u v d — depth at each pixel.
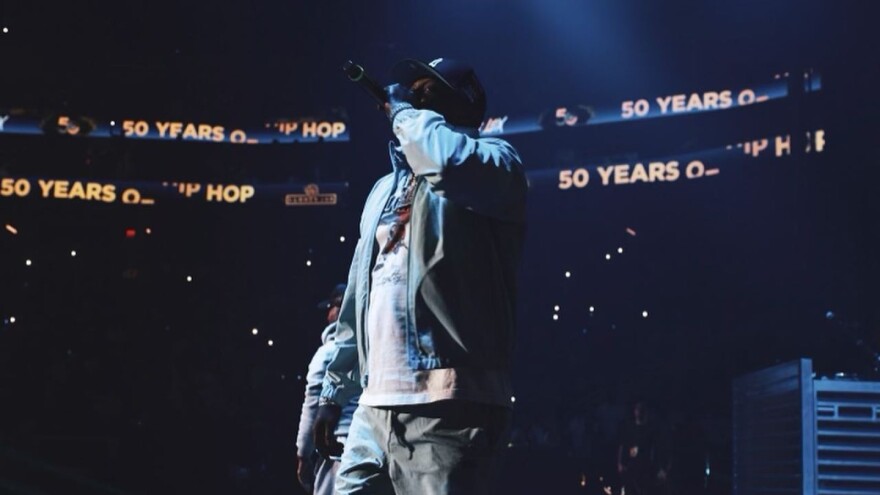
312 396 5.18
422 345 2.95
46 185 19.81
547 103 17.67
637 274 18.00
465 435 2.90
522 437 14.59
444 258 2.95
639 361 17.38
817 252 14.68
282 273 19.83
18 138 19.72
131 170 20.03
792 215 15.59
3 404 15.60
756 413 6.42
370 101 14.53
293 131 19.81
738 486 6.95
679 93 16.70
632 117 17.17
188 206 20.03
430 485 2.91
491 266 3.00
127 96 19.84
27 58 19.34
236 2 18.09
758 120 15.88
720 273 17.14
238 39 18.92
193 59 19.39
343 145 19.72
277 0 17.78
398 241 3.10
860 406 5.30
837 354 13.72
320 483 5.07
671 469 11.71
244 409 15.49
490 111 17.91
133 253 19.78
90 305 18.66
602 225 18.28
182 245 20.05
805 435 5.29
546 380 17.81
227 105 19.88
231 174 20.03
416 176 3.10
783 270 15.83
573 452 14.05
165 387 16.39
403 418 2.95
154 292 19.52
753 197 16.16
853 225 14.24
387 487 3.33
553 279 18.58
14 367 16.48
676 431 12.06
